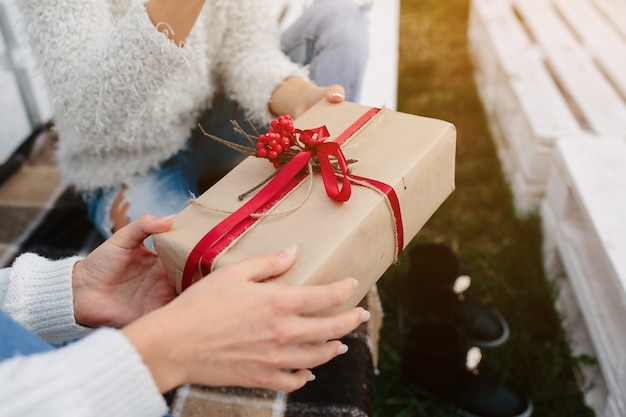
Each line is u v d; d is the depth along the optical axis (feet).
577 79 4.06
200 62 2.93
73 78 2.67
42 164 4.32
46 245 3.59
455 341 3.12
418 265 3.44
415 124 2.39
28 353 1.65
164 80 2.64
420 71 6.03
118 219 2.97
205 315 1.70
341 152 2.10
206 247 1.96
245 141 3.25
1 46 4.22
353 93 3.49
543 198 3.98
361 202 2.04
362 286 2.06
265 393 2.61
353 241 1.96
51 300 2.21
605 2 4.93
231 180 2.24
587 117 3.75
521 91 4.08
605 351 2.94
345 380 2.64
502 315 3.62
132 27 2.49
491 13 5.22
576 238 3.42
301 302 1.76
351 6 3.53
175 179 3.07
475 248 4.02
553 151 3.73
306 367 1.85
